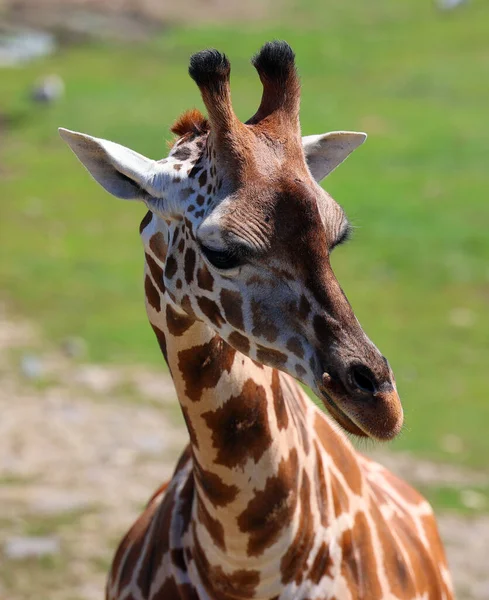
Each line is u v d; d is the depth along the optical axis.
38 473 19.66
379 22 72.00
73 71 61.69
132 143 46.22
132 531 10.34
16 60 64.75
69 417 22.11
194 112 8.57
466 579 16.48
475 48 64.38
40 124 50.31
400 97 55.19
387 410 7.22
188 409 8.25
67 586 15.67
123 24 72.50
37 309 28.94
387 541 9.23
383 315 29.12
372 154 44.69
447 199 39.31
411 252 34.00
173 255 8.05
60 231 36.44
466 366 25.78
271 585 8.49
